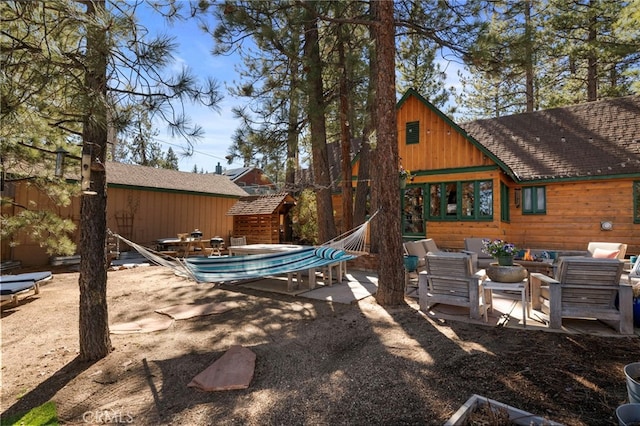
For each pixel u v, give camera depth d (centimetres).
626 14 949
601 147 989
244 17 709
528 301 509
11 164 604
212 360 362
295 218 1435
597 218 941
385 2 553
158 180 1439
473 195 1045
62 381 327
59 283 783
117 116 317
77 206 1130
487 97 1961
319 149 991
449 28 699
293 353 373
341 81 950
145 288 720
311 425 244
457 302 463
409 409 254
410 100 1166
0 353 395
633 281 539
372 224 922
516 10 698
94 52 286
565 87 1664
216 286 726
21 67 282
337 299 585
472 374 300
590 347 352
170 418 262
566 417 234
